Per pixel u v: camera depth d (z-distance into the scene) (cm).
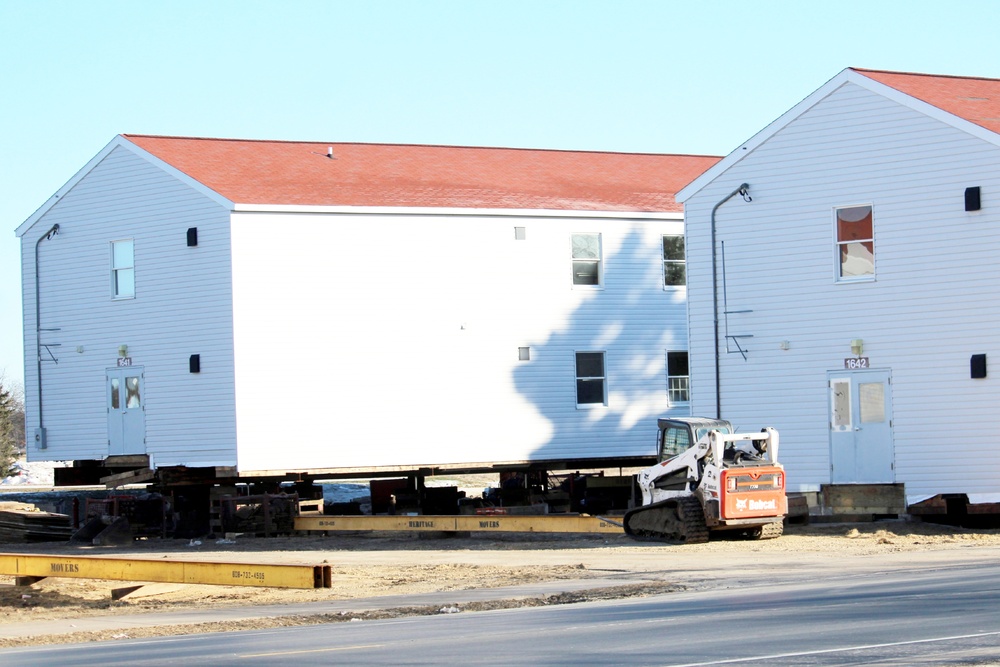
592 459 3822
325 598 1972
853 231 2973
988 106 2991
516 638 1334
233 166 3684
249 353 3391
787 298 3056
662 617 1453
